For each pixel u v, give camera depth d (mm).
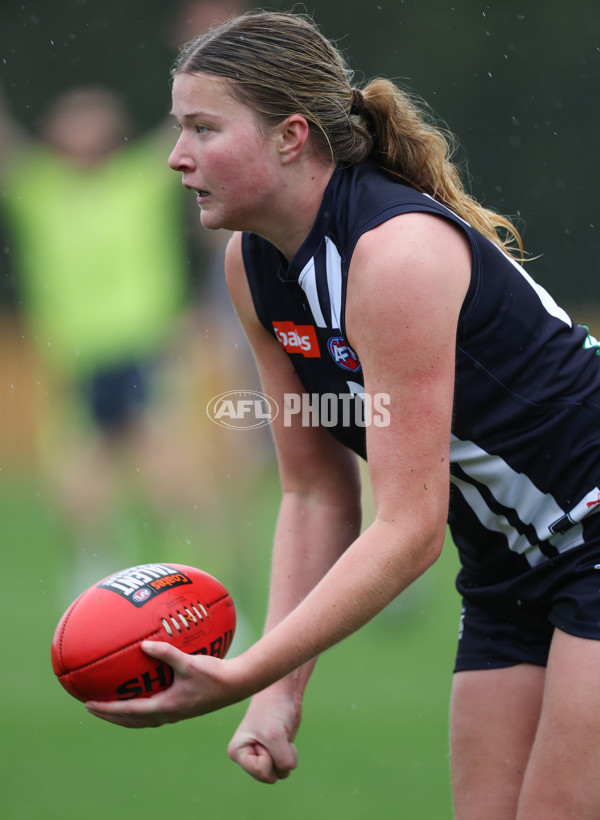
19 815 13195
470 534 9211
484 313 8188
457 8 64938
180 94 8125
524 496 8766
